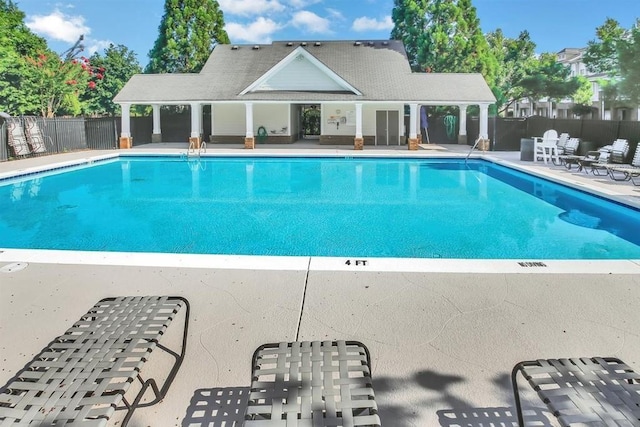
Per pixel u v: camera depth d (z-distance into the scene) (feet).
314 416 6.98
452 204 37.50
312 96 79.82
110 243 26.61
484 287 15.51
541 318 13.12
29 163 55.36
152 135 91.35
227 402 9.55
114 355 8.54
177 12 114.32
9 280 16.56
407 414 9.09
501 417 8.98
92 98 135.85
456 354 11.23
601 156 46.44
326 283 16.06
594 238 27.17
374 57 94.73
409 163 64.39
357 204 37.70
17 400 7.34
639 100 83.25
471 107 112.16
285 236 27.94
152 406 9.41
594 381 7.70
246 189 45.03
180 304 11.02
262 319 13.30
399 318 13.25
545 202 38.06
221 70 92.17
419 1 114.32
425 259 18.69
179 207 36.83
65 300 14.75
